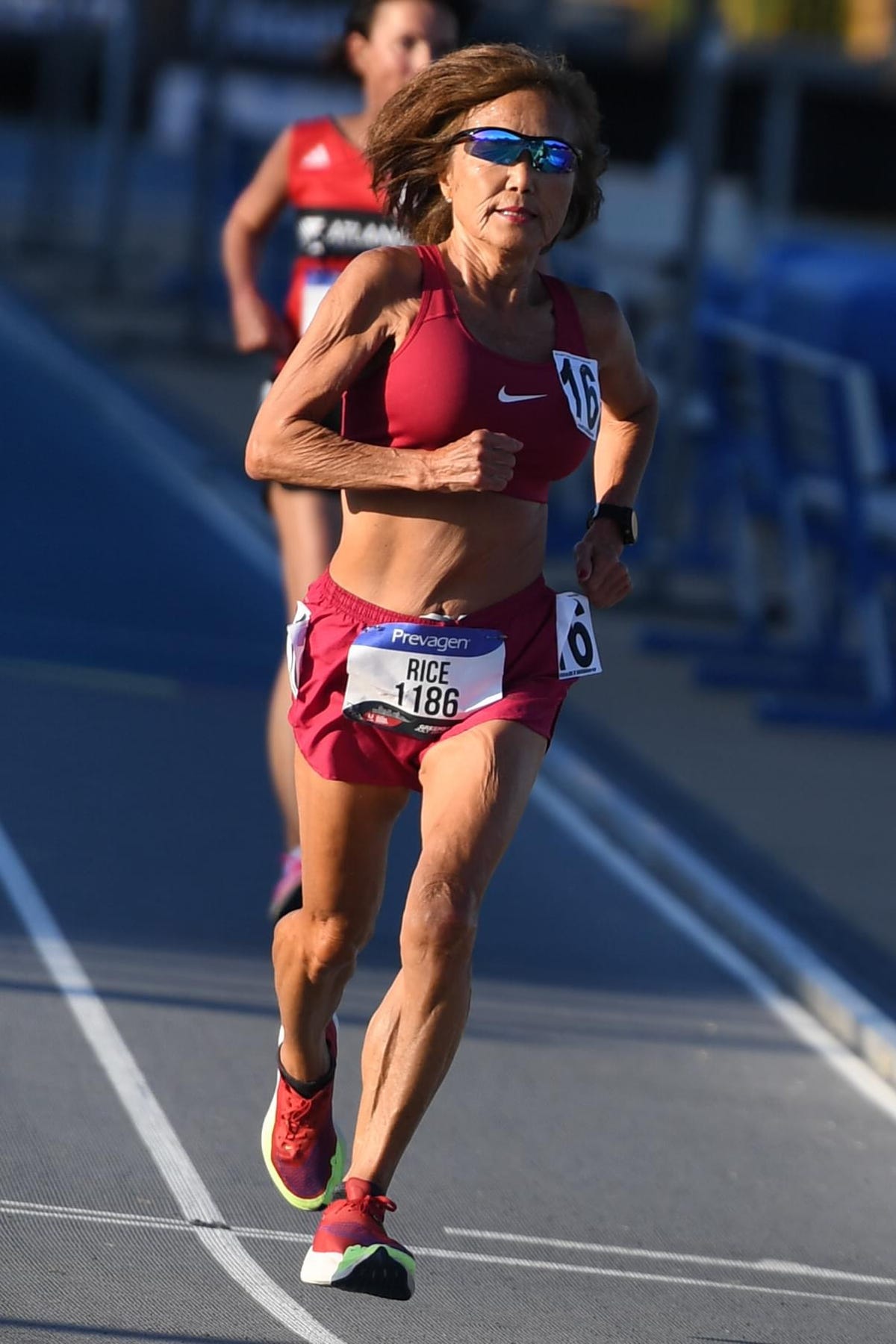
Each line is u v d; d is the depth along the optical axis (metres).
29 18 174.75
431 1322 16.08
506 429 15.31
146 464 60.78
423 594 15.52
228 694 38.09
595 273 57.31
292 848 22.89
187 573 48.12
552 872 30.41
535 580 15.90
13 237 122.94
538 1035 23.69
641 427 16.97
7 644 39.69
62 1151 18.69
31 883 26.56
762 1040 24.73
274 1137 17.02
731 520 55.88
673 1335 16.38
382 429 15.46
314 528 22.70
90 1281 16.02
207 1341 15.17
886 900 30.08
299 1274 16.67
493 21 86.56
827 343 49.72
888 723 41.12
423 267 15.41
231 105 101.38
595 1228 18.61
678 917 29.17
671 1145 21.05
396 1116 14.57
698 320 49.16
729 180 138.62
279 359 24.47
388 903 27.36
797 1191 20.27
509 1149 20.30
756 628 46.22
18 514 52.06
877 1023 24.64
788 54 133.38
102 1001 22.73
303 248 23.95
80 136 159.00
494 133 15.23
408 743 15.52
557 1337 16.06
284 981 16.41
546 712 15.45
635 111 159.25
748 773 36.97
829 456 42.59
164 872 27.69
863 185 161.25
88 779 31.58
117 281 104.38
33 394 70.06
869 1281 18.20
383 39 23.73
